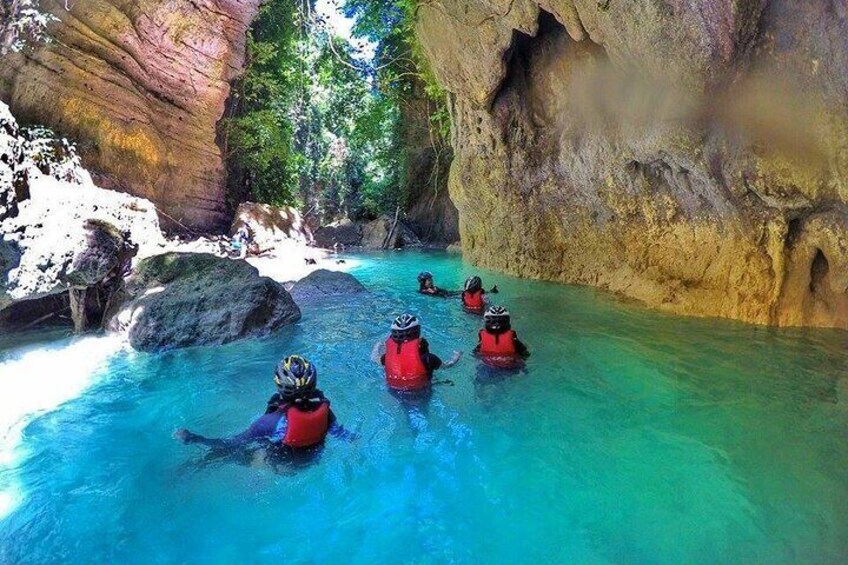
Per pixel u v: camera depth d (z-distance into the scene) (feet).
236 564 9.29
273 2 65.16
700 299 25.16
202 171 56.59
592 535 9.78
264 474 12.12
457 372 18.37
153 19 45.27
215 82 54.03
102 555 9.53
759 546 9.28
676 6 19.29
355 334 23.63
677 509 10.44
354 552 9.54
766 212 20.85
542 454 12.75
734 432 13.33
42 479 12.01
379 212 86.53
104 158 44.27
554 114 33.78
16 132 21.63
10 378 18.04
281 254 53.78
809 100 17.72
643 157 25.12
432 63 38.96
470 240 46.68
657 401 15.39
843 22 16.10
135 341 21.31
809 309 21.50
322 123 108.99
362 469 12.30
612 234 31.55
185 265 25.34
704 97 20.38
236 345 21.94
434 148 72.28
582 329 23.04
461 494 11.23
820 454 12.14
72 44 40.24
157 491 11.54
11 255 19.16
